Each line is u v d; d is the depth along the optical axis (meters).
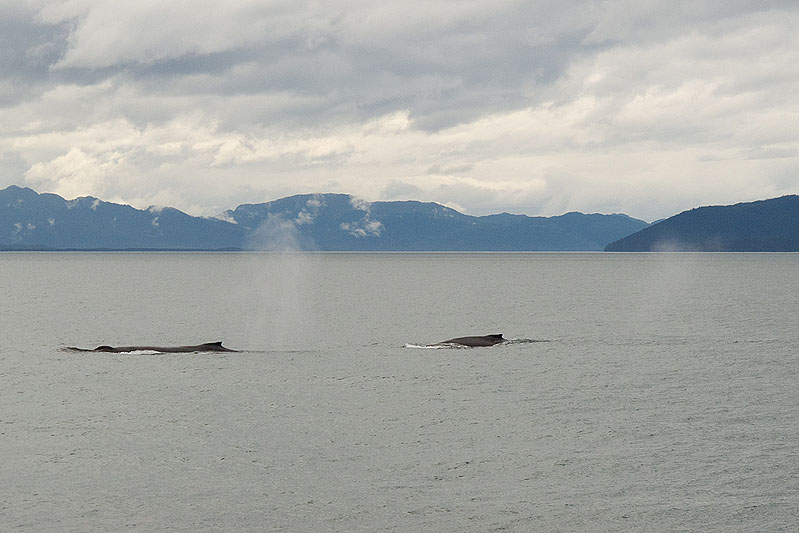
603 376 58.78
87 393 52.00
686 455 37.72
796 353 71.25
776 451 38.34
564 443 39.78
